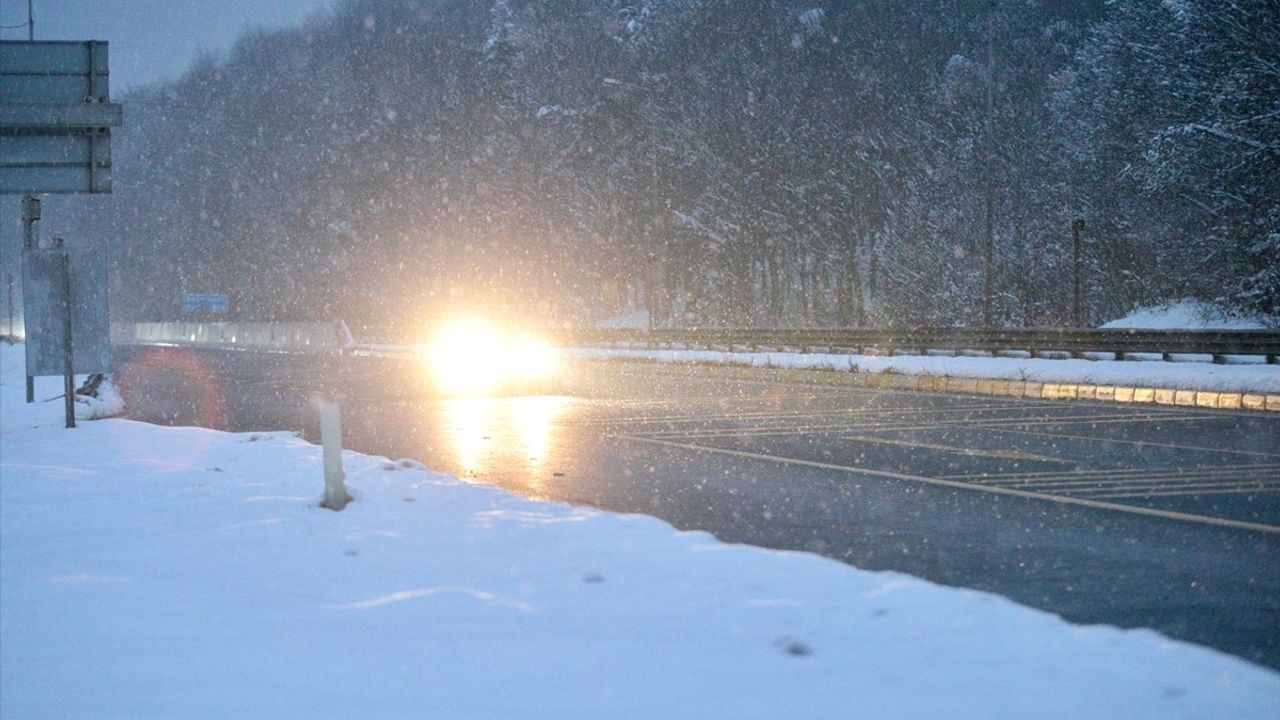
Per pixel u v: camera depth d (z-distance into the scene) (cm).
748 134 7525
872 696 511
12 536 889
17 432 1916
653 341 5500
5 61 1802
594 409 2527
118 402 2633
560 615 646
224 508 1002
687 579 727
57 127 1809
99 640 602
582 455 1697
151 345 9938
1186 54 4534
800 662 559
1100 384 2725
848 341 4297
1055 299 5703
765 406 2564
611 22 8706
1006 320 5788
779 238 7575
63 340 1909
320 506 1005
